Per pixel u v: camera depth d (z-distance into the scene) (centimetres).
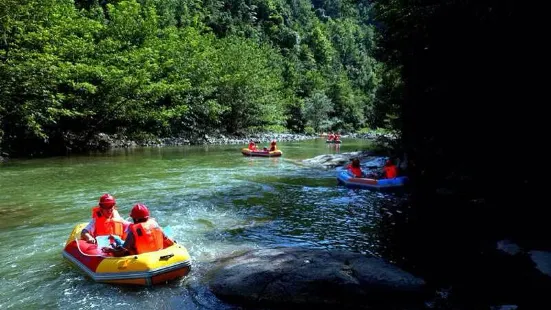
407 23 1181
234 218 938
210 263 664
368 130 6381
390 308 509
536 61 827
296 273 562
